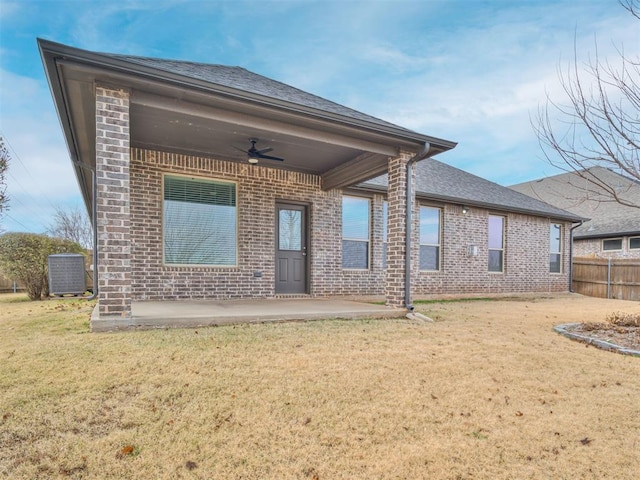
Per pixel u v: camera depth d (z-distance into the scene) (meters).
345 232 9.52
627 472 2.34
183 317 4.77
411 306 6.56
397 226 6.63
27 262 9.95
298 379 3.37
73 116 5.15
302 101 5.62
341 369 3.66
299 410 2.87
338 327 5.25
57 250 10.70
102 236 4.33
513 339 5.14
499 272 12.14
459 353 4.37
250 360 3.71
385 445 2.52
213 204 7.80
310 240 8.88
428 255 10.82
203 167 7.65
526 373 3.87
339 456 2.38
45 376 3.11
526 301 10.68
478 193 12.16
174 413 2.71
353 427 2.70
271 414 2.79
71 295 10.24
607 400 3.31
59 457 2.21
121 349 3.75
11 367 3.26
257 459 2.31
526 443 2.62
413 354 4.23
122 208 4.40
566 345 4.97
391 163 6.77
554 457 2.48
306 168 8.52
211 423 2.63
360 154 7.45
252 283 8.06
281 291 8.59
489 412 3.03
